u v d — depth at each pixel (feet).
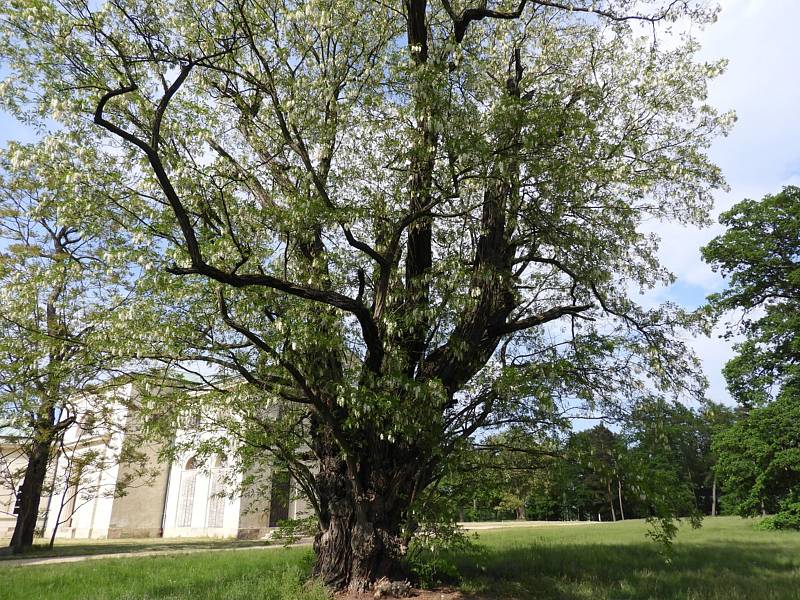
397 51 34.32
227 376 33.30
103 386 34.42
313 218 28.43
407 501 31.48
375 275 33.83
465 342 30.60
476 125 28.37
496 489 34.88
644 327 35.17
